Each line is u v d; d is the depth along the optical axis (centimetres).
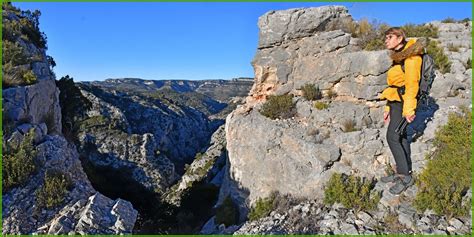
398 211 928
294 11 1455
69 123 2180
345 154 1199
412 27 1585
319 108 1344
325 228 948
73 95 2245
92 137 5862
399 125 627
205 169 3600
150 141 6519
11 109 977
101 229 728
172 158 8212
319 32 1452
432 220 864
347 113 1295
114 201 862
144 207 2666
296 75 1475
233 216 1377
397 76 604
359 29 1454
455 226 834
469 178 884
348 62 1323
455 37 1507
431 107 1227
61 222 729
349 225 920
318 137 1267
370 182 1074
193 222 1642
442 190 907
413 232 843
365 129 1232
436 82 1283
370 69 1266
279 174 1299
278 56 1492
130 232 758
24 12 1805
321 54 1408
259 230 1066
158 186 5347
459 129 1001
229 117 1580
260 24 1524
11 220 723
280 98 1446
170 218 1795
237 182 1477
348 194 1023
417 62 559
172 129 8969
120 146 5984
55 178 862
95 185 2547
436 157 995
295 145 1282
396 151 655
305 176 1218
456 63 1336
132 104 8719
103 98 7881
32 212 768
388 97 626
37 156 900
